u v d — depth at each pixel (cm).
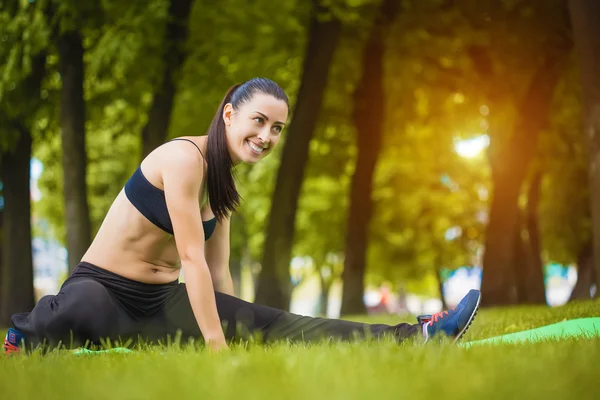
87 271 459
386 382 246
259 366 282
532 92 1923
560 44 1809
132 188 453
